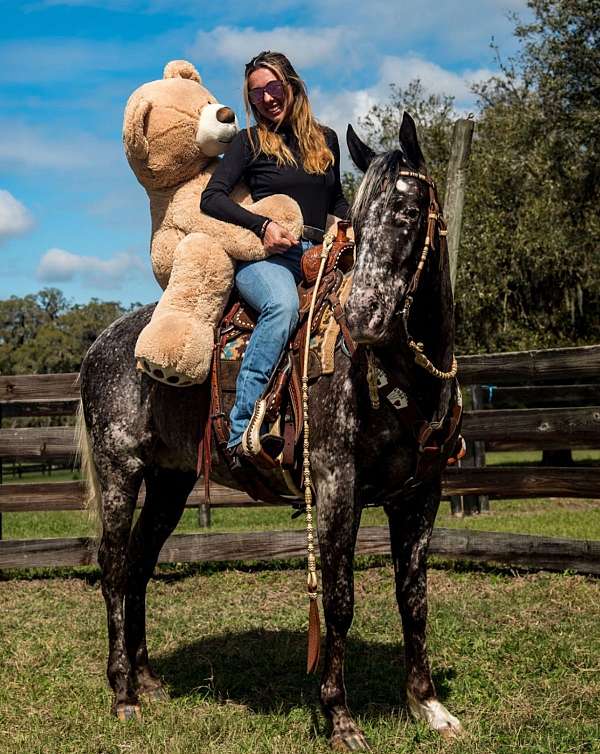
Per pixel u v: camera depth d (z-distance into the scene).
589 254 17.80
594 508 11.16
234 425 3.61
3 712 4.07
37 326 67.81
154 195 4.12
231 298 3.92
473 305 18.55
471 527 9.06
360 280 2.99
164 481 4.52
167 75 4.27
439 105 22.91
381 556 7.57
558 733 3.46
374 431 3.33
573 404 14.77
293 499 3.85
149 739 3.59
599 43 17.39
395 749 3.36
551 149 18.22
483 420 7.05
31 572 7.73
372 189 3.07
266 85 3.79
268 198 3.76
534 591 6.07
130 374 4.23
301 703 4.04
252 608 6.07
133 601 4.41
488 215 18.92
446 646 4.79
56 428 7.72
